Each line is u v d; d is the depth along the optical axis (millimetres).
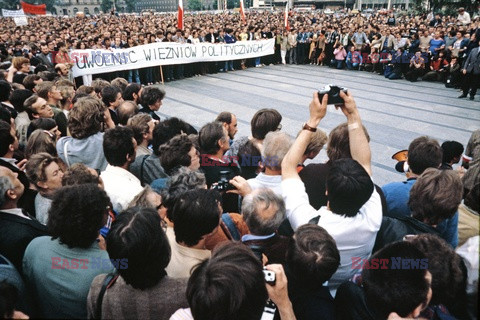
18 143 3721
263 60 16688
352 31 15242
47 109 4207
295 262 1510
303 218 1936
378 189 2402
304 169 2643
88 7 117188
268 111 3529
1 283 1273
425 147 2660
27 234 1999
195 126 8078
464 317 1513
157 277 1521
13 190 2047
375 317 1448
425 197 2002
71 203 1674
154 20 32812
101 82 6031
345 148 2537
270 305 1547
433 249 1585
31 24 31812
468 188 3574
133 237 1447
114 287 1537
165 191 2168
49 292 1672
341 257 1888
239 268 1227
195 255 1798
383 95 10781
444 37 12961
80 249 1714
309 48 16828
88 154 3295
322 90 1995
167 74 12906
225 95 10922
